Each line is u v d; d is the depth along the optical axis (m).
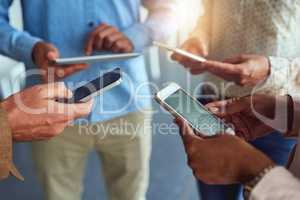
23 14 1.47
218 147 0.76
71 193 1.63
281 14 1.21
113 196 1.71
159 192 1.91
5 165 0.86
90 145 1.55
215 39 1.38
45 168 1.57
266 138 1.26
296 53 1.27
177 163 2.03
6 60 1.62
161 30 1.53
